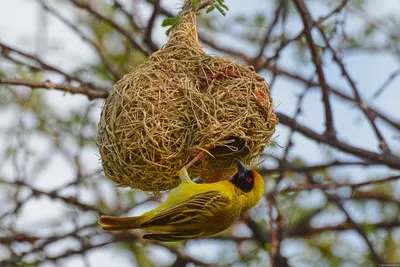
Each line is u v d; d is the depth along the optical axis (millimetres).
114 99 10680
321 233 15773
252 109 10648
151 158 10391
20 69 13711
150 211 10250
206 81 10695
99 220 10070
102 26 15555
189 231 10367
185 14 11523
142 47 15320
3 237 13961
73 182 13906
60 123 14664
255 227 14766
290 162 14938
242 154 10891
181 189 10297
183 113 10445
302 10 12758
